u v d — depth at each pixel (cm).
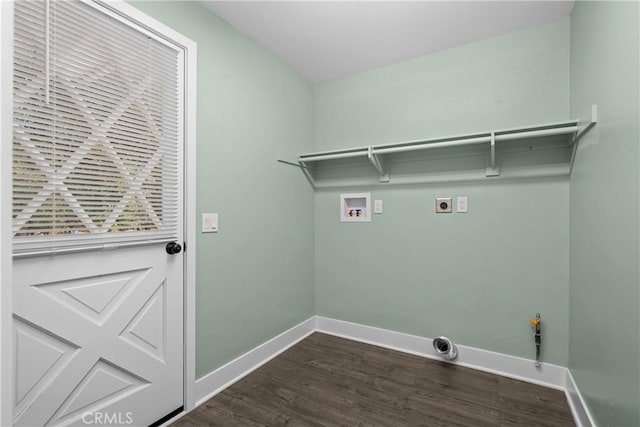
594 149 130
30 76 102
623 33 98
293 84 243
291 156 241
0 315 53
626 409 96
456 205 210
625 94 97
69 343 115
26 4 101
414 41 203
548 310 181
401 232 230
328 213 264
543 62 182
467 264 206
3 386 53
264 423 147
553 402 162
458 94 208
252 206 202
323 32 193
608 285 112
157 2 142
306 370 197
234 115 188
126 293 133
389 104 235
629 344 94
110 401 127
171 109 150
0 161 54
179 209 154
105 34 123
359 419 150
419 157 223
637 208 89
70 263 115
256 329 205
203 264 167
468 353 204
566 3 164
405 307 229
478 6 167
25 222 102
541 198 184
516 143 190
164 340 148
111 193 125
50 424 109
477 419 149
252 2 164
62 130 110
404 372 195
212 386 171
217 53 176
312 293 267
